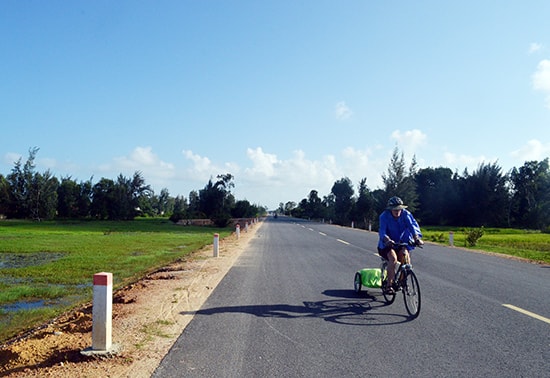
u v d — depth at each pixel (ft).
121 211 293.23
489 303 27.43
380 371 15.97
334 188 278.87
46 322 28.66
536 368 16.15
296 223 226.58
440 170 275.18
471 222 244.83
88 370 16.25
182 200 462.19
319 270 43.78
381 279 28.94
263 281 36.76
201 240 104.22
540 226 224.53
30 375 15.85
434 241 98.02
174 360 17.24
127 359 17.37
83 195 313.53
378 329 21.57
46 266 56.95
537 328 21.54
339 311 25.50
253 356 17.66
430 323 22.62
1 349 20.03
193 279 38.45
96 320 18.16
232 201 300.40
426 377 15.38
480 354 17.72
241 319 23.65
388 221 26.91
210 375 15.67
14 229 153.28
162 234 132.16
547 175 245.45
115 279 47.52
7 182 271.90
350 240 89.92
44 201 275.80
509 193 249.14
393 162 178.09
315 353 17.98
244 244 80.69
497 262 51.57
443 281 36.50
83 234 127.85
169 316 24.48
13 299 37.19
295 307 26.61
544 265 48.78
